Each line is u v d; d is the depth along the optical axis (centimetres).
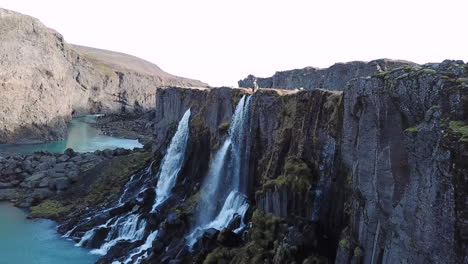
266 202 2991
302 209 2791
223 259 2975
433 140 1568
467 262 1366
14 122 11394
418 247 1591
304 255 2480
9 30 11762
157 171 5875
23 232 4847
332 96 2912
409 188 1708
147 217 4491
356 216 2177
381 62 5378
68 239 4669
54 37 15512
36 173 6919
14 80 11562
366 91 2086
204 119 5241
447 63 1739
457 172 1413
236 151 4244
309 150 3042
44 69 13075
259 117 3900
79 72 18962
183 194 4838
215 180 4472
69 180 6444
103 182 6172
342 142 2577
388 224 1847
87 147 11200
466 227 1373
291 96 3550
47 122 12525
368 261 2014
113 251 4131
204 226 4022
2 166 7212
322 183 2795
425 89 1686
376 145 1994
